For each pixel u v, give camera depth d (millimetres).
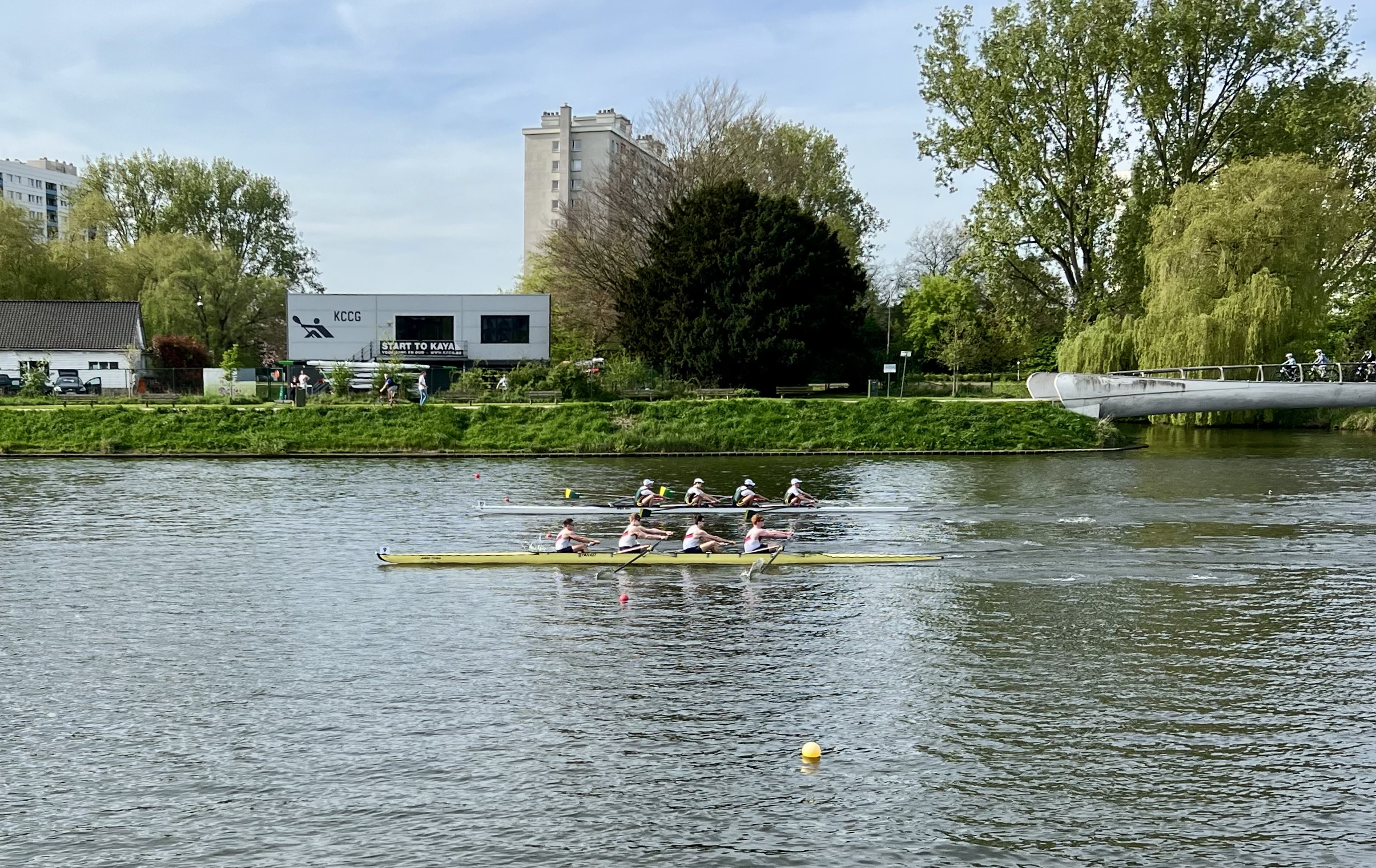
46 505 37781
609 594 25141
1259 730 16719
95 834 13859
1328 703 17812
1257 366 56312
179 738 16703
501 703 18016
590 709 17734
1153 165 67000
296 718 17422
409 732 16859
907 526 33375
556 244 89312
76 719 17484
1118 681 18875
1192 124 67188
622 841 13617
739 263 70625
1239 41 64625
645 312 74062
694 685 18844
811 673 19422
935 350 96562
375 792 14906
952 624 22484
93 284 93688
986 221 68062
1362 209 62125
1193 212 60344
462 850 13422
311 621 22922
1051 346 94062
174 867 13102
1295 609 23266
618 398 62656
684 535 32469
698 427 55531
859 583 26125
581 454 53250
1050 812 14289
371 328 76938
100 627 22547
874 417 56031
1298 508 35281
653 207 85000
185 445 54031
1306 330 59906
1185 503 36688
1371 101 65812
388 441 54500
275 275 117125
